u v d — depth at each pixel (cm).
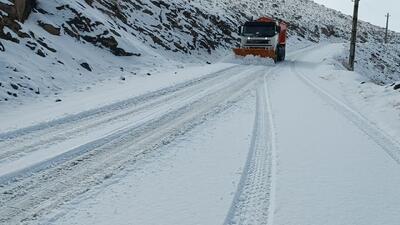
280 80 1759
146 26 2598
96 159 668
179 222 450
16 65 1281
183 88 1415
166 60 2156
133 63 1906
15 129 823
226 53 3288
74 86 1373
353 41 2772
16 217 467
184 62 2505
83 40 1806
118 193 531
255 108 1101
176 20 2984
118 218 459
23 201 510
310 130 870
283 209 486
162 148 729
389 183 575
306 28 6906
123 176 593
